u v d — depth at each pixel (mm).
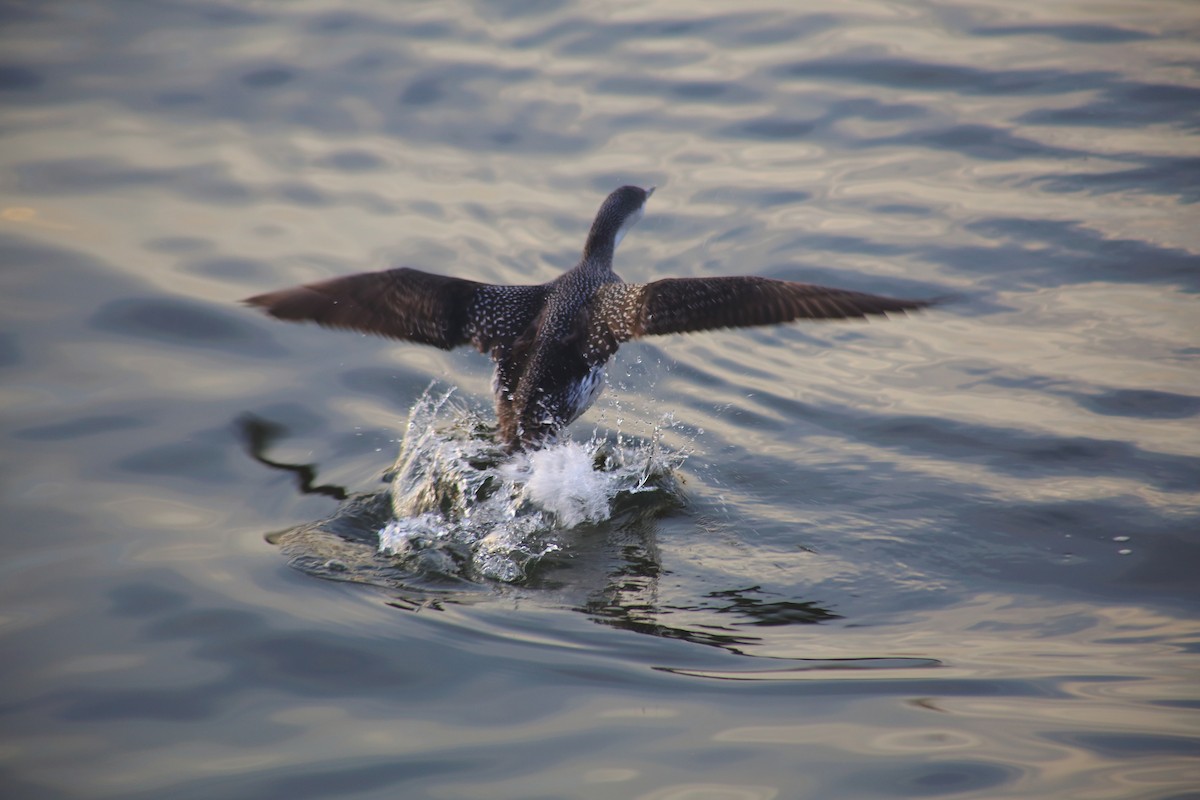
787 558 9922
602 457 11258
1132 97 17125
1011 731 7598
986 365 12742
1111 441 11367
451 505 10352
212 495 10531
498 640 8664
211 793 7055
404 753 7375
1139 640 8781
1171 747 7402
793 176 16094
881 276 14055
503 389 10336
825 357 13312
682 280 9828
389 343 13422
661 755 7340
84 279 13992
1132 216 14844
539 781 7105
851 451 11492
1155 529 10156
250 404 12023
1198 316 13203
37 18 20438
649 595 9391
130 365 12555
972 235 14734
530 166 16547
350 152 16906
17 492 10391
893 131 16906
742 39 19438
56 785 7125
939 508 10570
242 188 16078
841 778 7137
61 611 8844
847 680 8219
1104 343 12891
